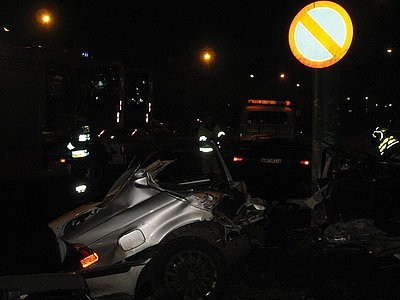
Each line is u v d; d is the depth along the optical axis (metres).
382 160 11.03
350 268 7.54
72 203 13.32
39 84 14.39
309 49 8.49
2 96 13.48
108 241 6.11
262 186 13.78
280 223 9.04
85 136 15.16
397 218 8.92
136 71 28.22
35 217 11.80
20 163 13.85
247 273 7.38
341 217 9.13
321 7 8.41
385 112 45.84
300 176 13.63
